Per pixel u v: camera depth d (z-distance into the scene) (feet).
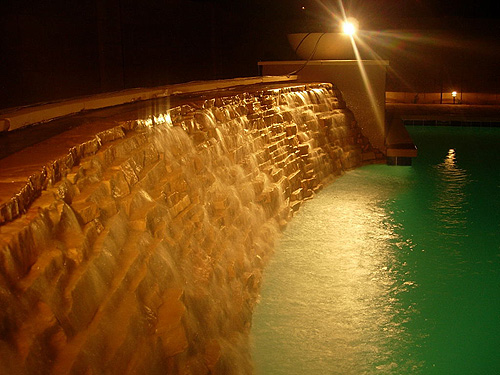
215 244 12.53
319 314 13.53
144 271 8.21
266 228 17.51
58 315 5.99
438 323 13.26
